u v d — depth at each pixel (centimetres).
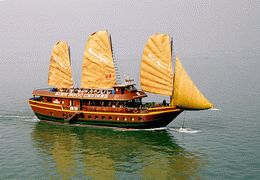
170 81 4028
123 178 2783
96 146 3603
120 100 4134
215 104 5594
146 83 4188
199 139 3756
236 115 4797
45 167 3019
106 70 4378
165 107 4012
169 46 3991
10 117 4891
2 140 3812
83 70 4525
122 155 3322
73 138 3888
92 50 4431
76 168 2998
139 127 4116
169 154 3322
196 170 2917
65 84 4662
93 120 4278
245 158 3147
